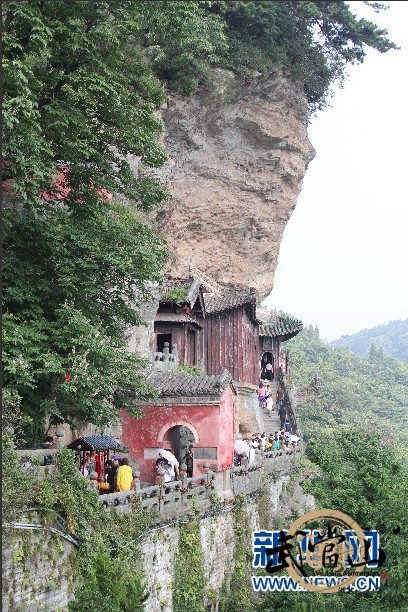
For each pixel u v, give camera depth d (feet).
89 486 46.52
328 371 249.75
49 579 41.73
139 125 57.11
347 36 122.42
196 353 111.96
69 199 56.95
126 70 58.34
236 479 74.02
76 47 51.80
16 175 48.73
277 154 125.80
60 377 51.90
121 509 50.57
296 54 124.47
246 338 122.42
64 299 54.08
